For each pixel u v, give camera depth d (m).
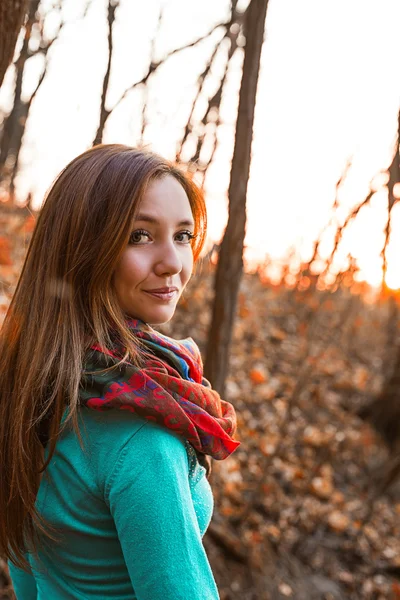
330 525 4.62
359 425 6.08
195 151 5.49
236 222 3.03
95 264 1.04
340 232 4.88
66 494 1.02
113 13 5.41
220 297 3.09
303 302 6.18
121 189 1.04
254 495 4.12
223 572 3.76
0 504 1.13
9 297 2.46
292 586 3.96
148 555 0.91
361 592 4.23
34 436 1.07
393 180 5.70
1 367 1.15
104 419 0.99
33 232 1.14
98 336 1.02
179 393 1.01
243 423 4.99
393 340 6.72
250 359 5.77
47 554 1.10
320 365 5.71
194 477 1.07
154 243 1.06
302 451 5.18
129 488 0.93
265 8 2.91
